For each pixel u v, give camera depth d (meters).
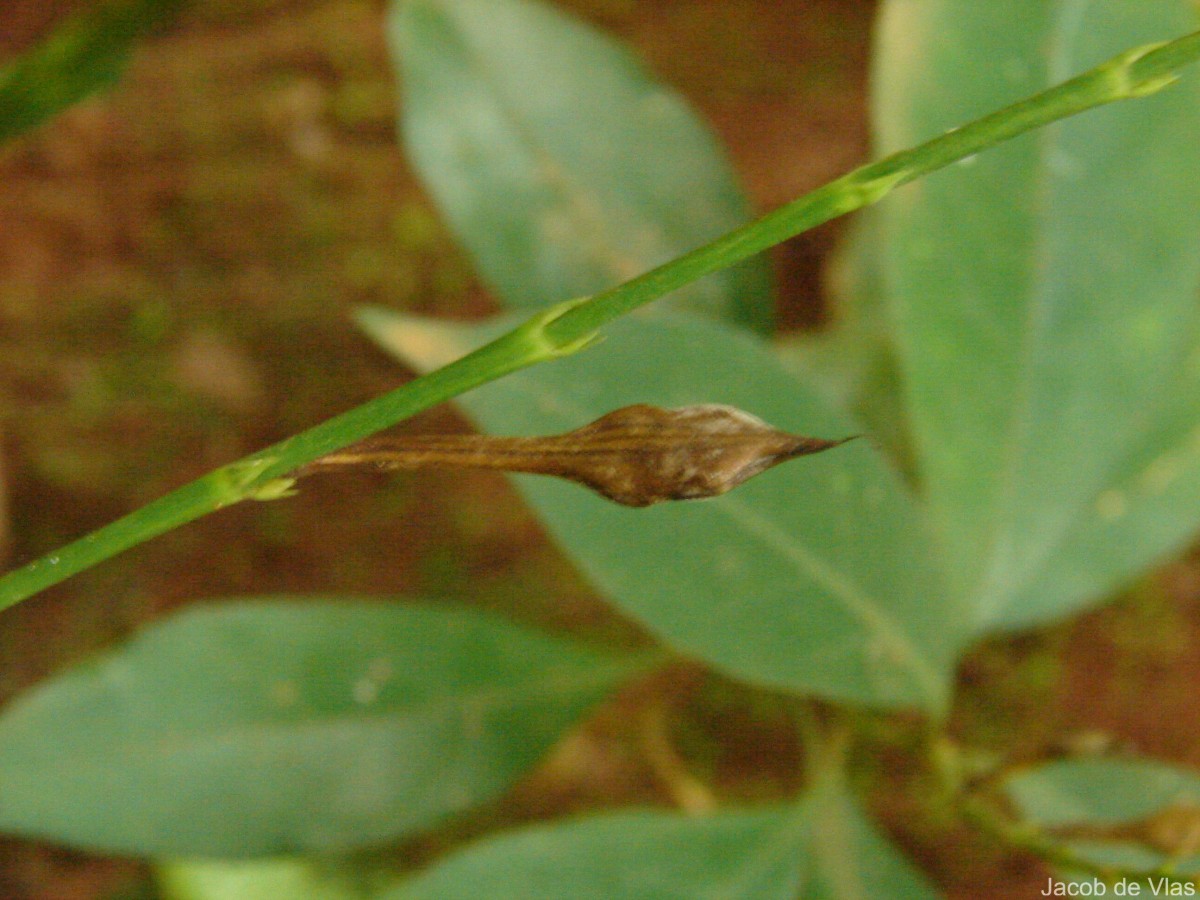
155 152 0.36
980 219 0.20
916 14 0.19
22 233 0.35
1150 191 0.20
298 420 0.36
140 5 0.22
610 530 0.19
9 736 0.22
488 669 0.24
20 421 0.35
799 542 0.20
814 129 0.35
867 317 0.27
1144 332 0.21
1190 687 0.32
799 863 0.21
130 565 0.35
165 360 0.35
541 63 0.23
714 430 0.13
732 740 0.33
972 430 0.21
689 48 0.36
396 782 0.24
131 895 0.33
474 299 0.35
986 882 0.32
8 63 0.35
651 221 0.24
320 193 0.36
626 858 0.21
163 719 0.23
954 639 0.21
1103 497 0.25
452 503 0.35
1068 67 0.19
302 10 0.36
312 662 0.24
